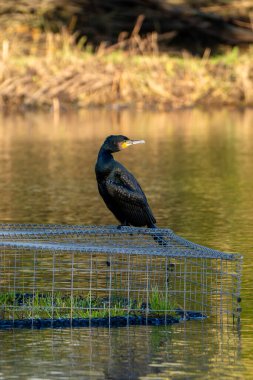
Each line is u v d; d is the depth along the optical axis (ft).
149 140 89.71
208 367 29.89
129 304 36.04
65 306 36.17
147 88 120.06
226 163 75.36
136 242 37.93
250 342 32.48
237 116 111.45
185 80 122.01
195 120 107.45
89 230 37.99
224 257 34.71
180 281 39.58
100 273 40.73
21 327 34.45
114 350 31.60
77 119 108.06
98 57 123.13
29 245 34.01
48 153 80.84
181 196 61.11
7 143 87.56
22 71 119.75
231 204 58.18
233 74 124.16
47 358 30.73
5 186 64.75
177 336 33.24
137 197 38.96
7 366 29.99
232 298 37.37
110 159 38.99
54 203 58.44
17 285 38.96
